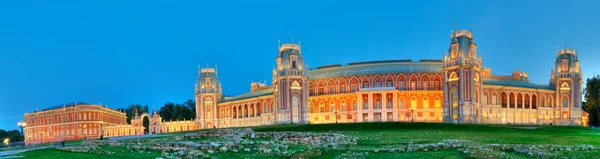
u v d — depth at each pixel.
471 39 139.75
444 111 137.38
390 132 80.75
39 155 53.84
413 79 153.62
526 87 157.38
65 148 59.97
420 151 44.81
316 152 44.94
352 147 49.56
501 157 38.06
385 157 40.78
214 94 184.88
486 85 148.00
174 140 68.94
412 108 144.75
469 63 134.12
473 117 131.38
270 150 47.28
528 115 156.88
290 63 145.38
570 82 161.00
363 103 152.75
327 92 161.62
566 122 159.38
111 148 57.75
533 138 63.81
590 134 76.75
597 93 143.25
